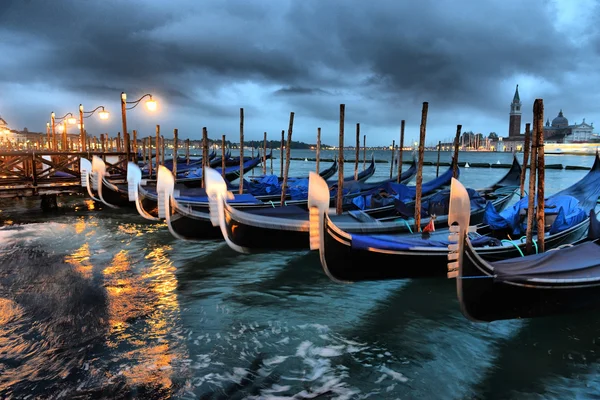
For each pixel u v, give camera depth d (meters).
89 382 4.97
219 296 7.73
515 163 20.19
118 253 10.41
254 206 12.78
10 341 5.84
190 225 10.09
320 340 6.12
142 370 5.25
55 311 6.82
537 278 5.68
